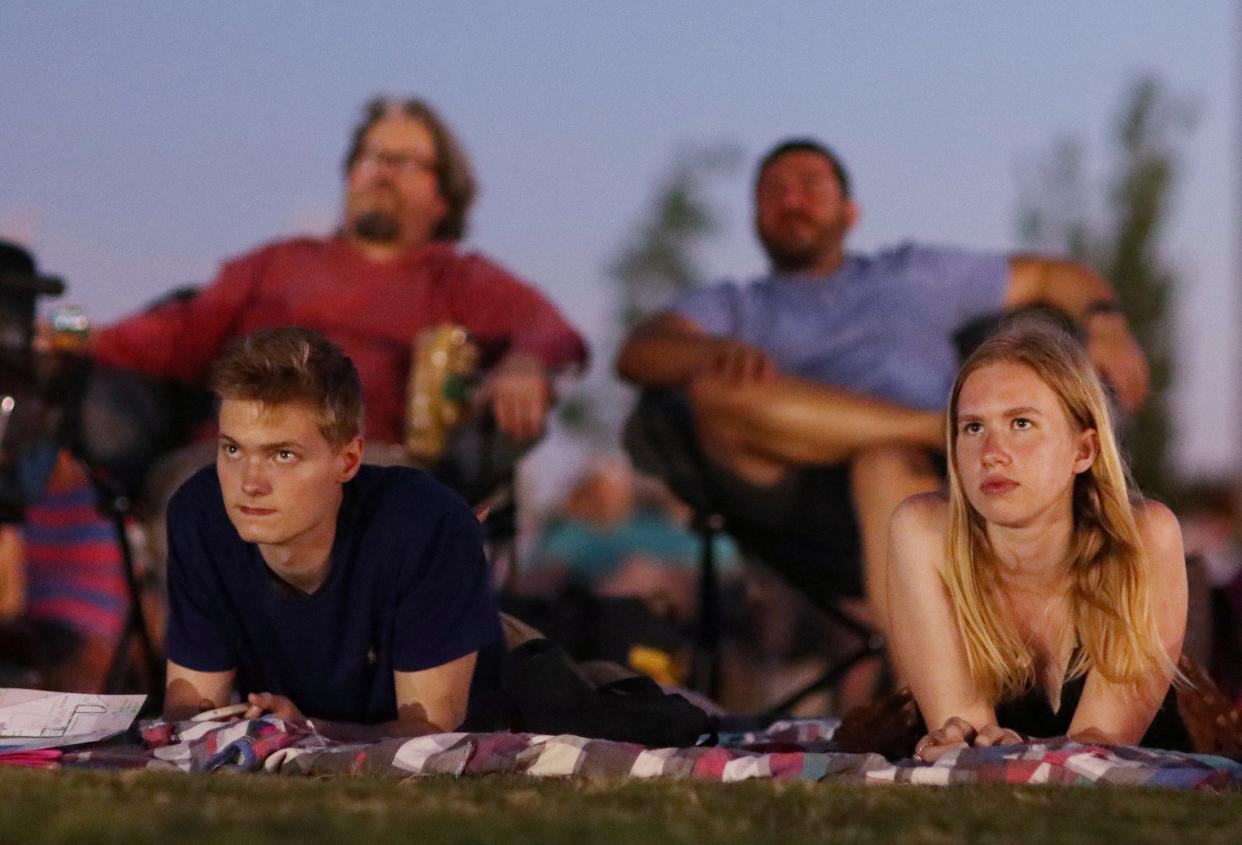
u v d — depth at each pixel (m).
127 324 13.82
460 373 13.53
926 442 14.18
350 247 14.59
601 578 15.79
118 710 7.32
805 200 14.73
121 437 13.53
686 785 6.00
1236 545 19.52
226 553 7.74
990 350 7.34
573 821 4.82
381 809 5.05
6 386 11.25
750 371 14.24
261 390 7.14
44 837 4.29
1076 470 7.35
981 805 5.51
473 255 14.72
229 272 14.41
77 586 13.44
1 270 11.45
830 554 13.80
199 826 4.50
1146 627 7.39
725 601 15.02
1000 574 7.56
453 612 7.80
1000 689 7.61
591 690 8.09
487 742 6.68
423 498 7.85
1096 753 6.62
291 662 7.89
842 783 6.28
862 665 14.41
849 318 14.55
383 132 14.68
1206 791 6.12
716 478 13.94
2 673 11.32
